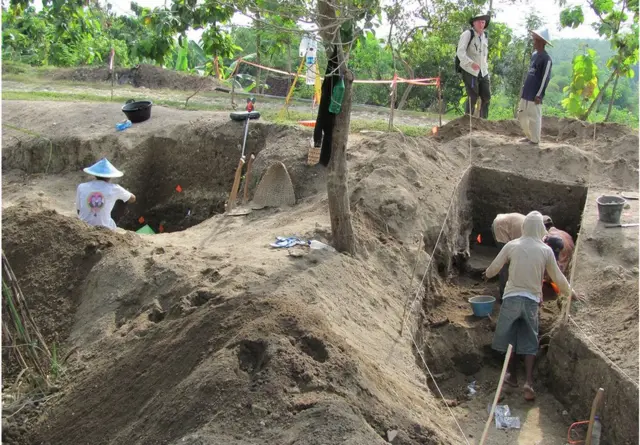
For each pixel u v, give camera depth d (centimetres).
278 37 1145
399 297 759
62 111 1464
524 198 1077
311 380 470
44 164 1327
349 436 418
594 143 1133
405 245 859
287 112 1416
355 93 1994
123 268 700
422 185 970
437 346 794
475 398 754
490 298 852
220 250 752
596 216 924
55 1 1077
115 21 2483
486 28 1236
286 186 997
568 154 1091
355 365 500
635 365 638
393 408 491
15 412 555
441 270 927
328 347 505
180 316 589
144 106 1359
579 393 696
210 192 1266
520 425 697
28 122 1440
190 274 667
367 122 1360
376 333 646
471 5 852
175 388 487
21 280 723
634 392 609
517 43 1766
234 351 494
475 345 805
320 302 609
